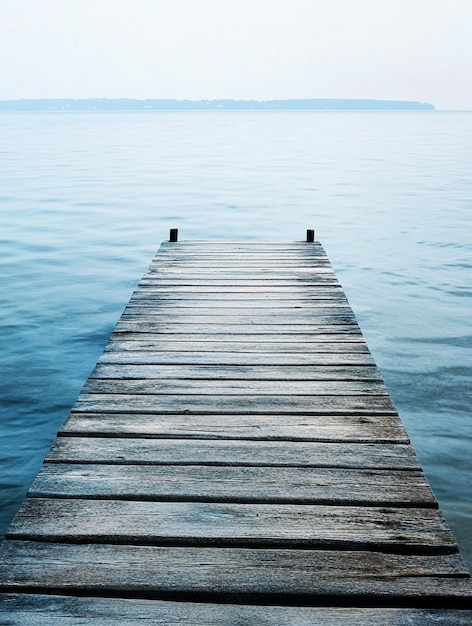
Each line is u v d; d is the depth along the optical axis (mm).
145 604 1980
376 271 11617
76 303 9414
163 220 16594
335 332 4648
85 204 18875
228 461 2816
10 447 5148
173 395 3539
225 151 40781
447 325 8531
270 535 2289
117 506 2467
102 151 40562
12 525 2330
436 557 2184
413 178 25969
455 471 4750
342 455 2879
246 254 7582
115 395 3533
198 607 1973
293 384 3699
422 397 6109
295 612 1951
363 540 2258
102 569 2111
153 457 2850
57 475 2686
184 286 6047
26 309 9086
